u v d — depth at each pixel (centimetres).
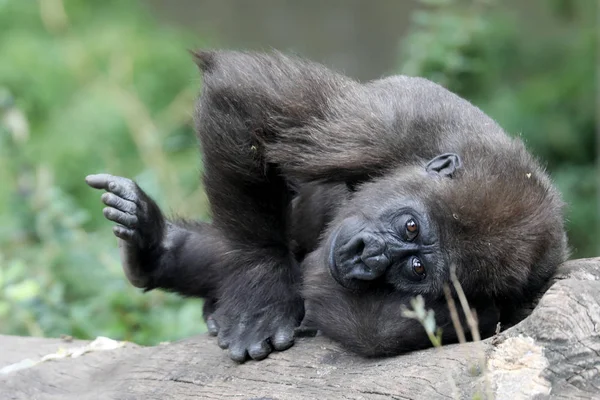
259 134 1132
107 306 1556
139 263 1227
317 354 1022
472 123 1120
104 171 2383
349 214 1066
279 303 1100
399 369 907
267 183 1141
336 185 1179
